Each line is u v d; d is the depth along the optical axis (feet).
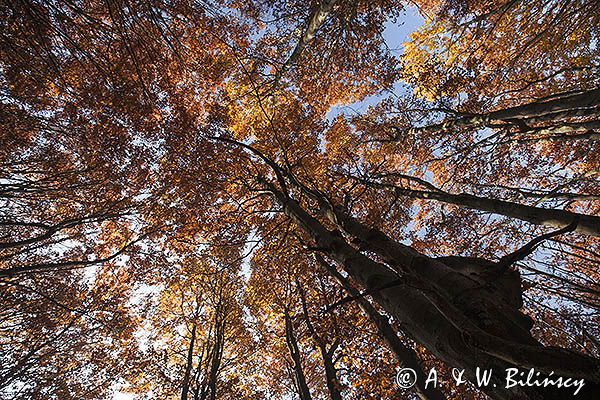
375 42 36.81
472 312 7.79
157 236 33.14
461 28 30.01
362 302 23.29
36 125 24.97
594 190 30.25
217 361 45.70
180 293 56.24
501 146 33.14
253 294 43.37
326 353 31.96
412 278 9.35
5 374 33.55
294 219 22.08
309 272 36.27
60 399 41.11
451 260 10.73
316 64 38.93
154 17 25.05
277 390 54.34
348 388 31.19
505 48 31.71
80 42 24.27
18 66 21.88
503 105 34.99
